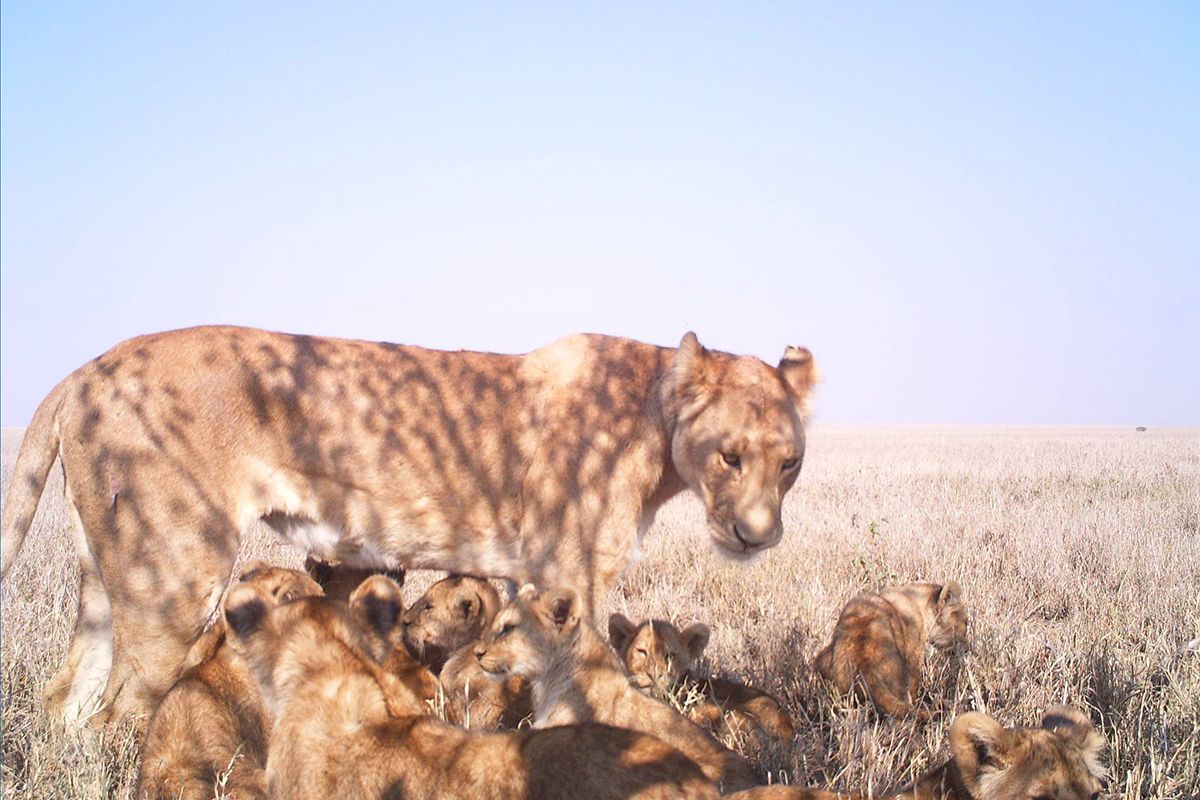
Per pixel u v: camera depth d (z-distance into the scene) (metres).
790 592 9.64
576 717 5.51
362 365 7.03
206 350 6.73
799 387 7.27
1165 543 12.48
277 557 10.72
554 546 6.96
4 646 7.45
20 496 6.59
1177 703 6.57
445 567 7.20
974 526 13.64
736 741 5.76
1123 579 10.48
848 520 14.01
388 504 7.00
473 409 7.07
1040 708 6.55
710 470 6.83
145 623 6.43
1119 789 5.38
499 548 7.12
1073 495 18.03
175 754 5.03
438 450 6.99
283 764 4.17
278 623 4.47
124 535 6.45
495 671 5.80
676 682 6.50
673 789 3.76
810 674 7.35
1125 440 51.00
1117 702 6.69
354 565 7.21
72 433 6.52
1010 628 8.45
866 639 6.96
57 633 7.69
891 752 5.65
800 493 18.36
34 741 5.81
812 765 5.73
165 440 6.51
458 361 7.23
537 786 3.80
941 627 7.79
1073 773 4.21
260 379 6.77
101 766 5.40
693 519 14.16
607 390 7.15
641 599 9.88
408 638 6.92
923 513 14.92
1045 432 83.00
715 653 8.00
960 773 4.25
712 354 7.15
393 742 4.07
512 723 6.18
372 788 3.97
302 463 6.86
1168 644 7.99
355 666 4.30
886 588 8.60
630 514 7.05
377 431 6.93
